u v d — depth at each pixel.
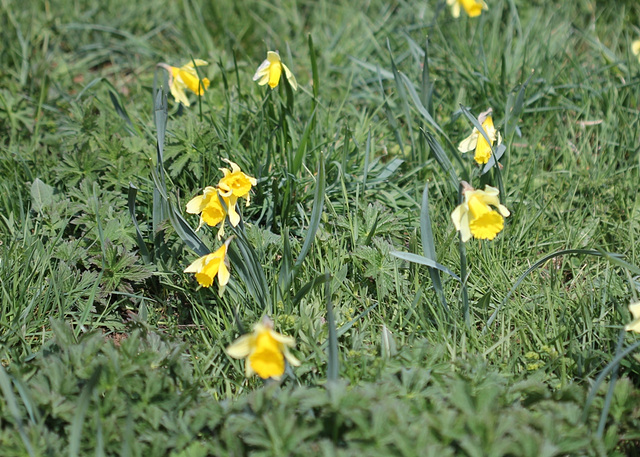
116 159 3.57
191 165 3.49
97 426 2.08
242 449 2.15
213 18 5.40
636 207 3.61
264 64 3.34
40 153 3.97
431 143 3.01
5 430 2.12
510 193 3.70
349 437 2.04
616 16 5.29
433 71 4.74
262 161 3.74
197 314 3.08
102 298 3.00
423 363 2.47
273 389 2.18
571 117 4.39
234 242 2.93
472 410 2.11
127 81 4.95
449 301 3.01
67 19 5.43
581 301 2.77
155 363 2.44
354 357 2.56
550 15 5.20
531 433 1.97
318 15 5.54
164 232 3.15
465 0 2.87
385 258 3.06
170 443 2.18
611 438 2.15
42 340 2.80
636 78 4.38
